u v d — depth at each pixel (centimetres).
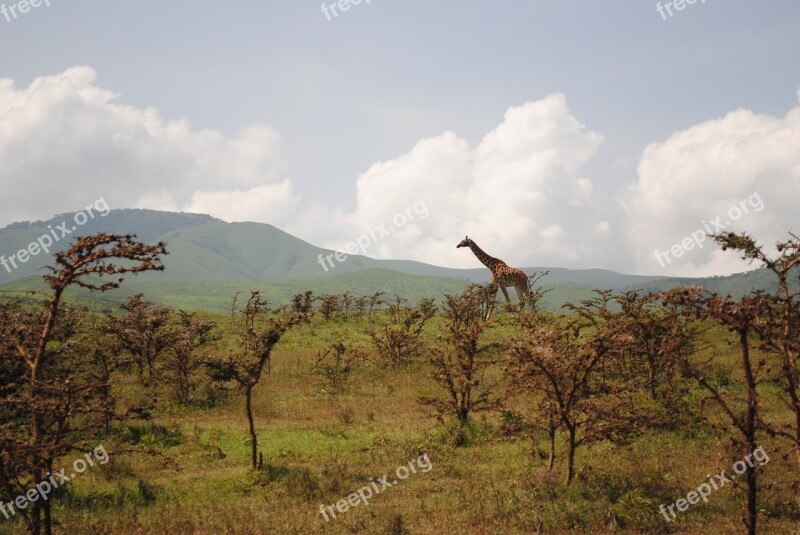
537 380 1115
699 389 1705
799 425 867
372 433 1556
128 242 859
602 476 1119
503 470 1238
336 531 952
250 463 1352
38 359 865
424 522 969
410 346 2456
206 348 2608
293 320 1320
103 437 1479
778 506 973
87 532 960
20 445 819
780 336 856
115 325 2180
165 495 1156
